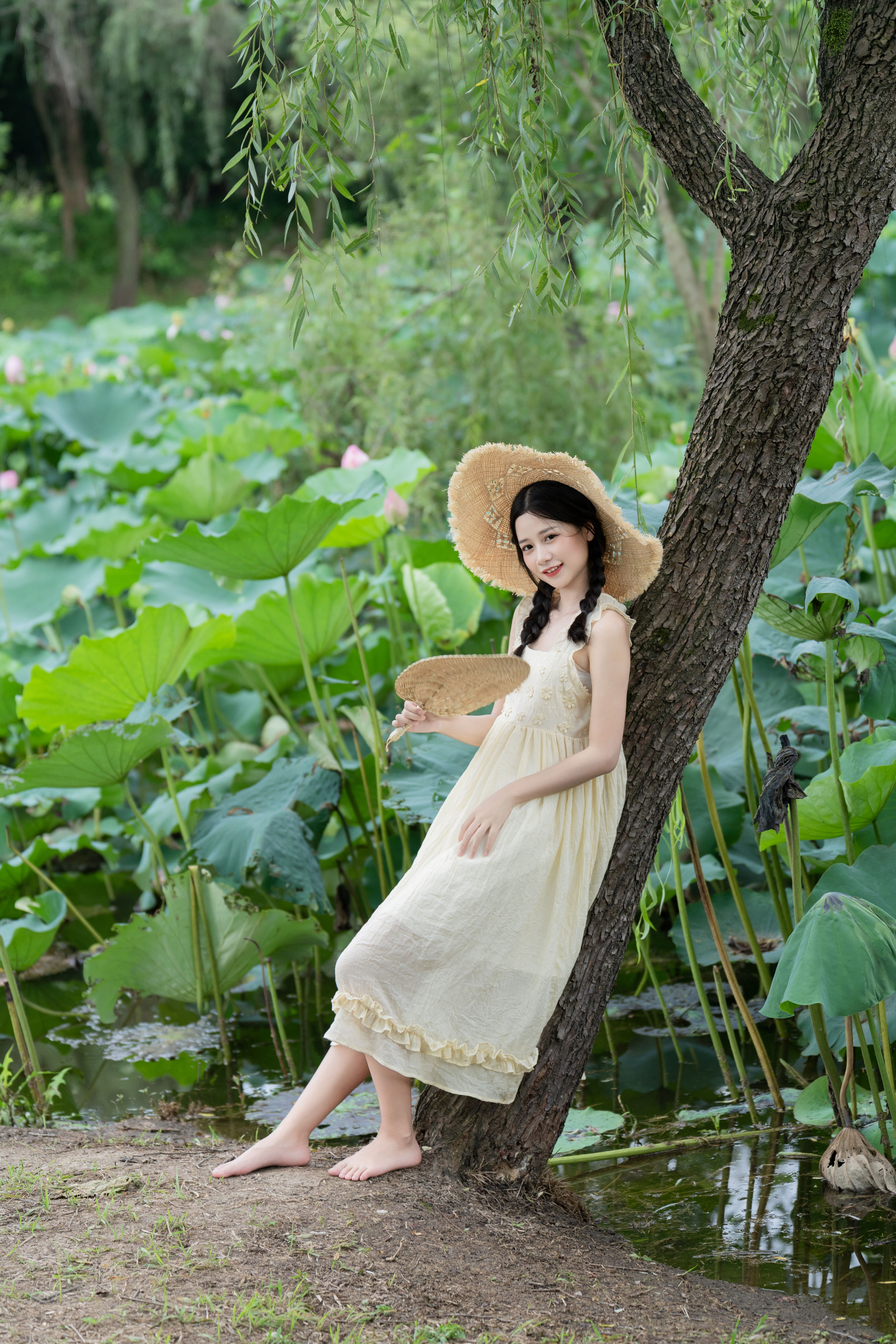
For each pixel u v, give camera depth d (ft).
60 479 30.32
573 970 7.97
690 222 22.76
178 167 69.00
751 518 7.80
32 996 14.01
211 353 36.83
